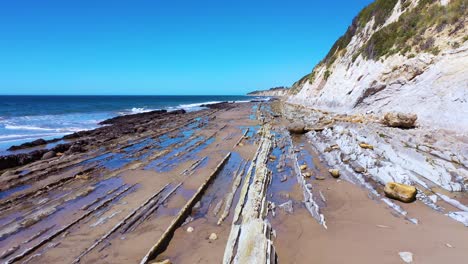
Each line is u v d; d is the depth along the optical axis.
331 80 34.09
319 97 35.81
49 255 6.30
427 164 9.66
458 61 14.91
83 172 12.03
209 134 21.44
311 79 48.00
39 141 17.98
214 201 9.02
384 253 5.81
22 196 9.44
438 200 7.96
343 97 27.22
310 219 7.54
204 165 12.96
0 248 6.53
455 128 12.28
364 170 10.62
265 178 10.30
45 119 32.16
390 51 22.25
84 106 58.59
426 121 14.27
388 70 20.59
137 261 6.03
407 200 8.05
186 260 6.00
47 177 11.44
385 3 30.22
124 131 21.84
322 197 8.94
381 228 6.86
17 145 17.34
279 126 24.62
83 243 6.74
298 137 18.89
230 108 50.69
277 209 8.20
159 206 8.66
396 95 18.98
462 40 16.19
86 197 9.43
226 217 7.91
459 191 8.26
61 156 14.74
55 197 9.45
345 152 13.03
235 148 16.41
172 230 7.15
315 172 11.42
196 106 62.38
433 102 14.57
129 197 9.41
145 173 11.91
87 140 18.22
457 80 13.79
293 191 9.60
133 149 16.33
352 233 6.71
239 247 5.71
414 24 21.92
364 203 8.34
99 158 14.38
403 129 14.55
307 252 6.02
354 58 29.14
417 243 6.09
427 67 17.28
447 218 7.06
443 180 8.70
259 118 31.69
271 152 15.09
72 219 7.89
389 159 11.02
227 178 11.23
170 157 14.48
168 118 32.22
